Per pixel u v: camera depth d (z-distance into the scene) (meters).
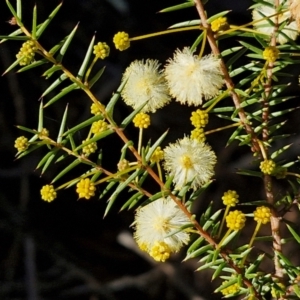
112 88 0.65
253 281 0.33
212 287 0.62
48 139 0.32
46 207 0.67
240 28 0.32
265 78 0.33
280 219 0.33
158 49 0.66
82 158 0.32
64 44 0.32
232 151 0.63
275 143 0.60
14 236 0.67
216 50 0.32
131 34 0.66
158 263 0.64
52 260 0.68
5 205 0.67
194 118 0.32
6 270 0.66
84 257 0.67
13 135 0.66
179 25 0.33
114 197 0.32
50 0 0.64
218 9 0.62
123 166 0.32
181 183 0.32
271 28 0.34
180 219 0.32
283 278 0.33
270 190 0.33
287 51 0.34
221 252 0.32
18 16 0.32
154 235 0.32
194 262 0.64
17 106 0.65
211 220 0.32
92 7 0.66
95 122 0.32
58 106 0.65
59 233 0.67
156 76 0.33
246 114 0.33
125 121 0.32
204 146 0.33
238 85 0.33
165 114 0.66
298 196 0.33
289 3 0.32
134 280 0.66
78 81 0.32
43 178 0.67
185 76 0.32
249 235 0.60
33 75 0.65
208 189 0.64
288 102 0.59
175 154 0.32
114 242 0.67
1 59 0.64
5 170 0.67
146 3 0.66
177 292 0.65
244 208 0.62
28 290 0.64
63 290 0.67
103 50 0.32
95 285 0.66
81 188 0.32
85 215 0.68
